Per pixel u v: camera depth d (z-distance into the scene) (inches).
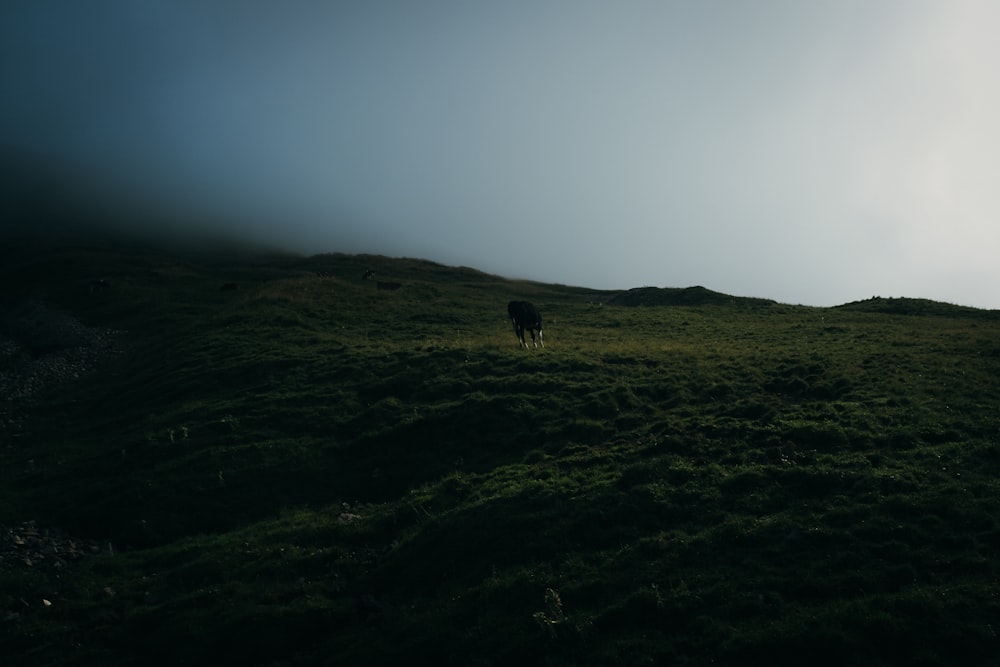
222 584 759.7
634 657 556.7
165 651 661.9
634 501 772.0
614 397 1128.8
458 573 724.7
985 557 612.7
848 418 931.3
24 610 736.3
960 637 523.8
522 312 1523.1
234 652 650.2
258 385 1385.3
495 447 1037.2
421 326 1907.0
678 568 653.9
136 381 1572.3
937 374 1103.6
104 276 2893.7
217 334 1795.0
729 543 678.5
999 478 740.0
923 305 2030.0
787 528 685.9
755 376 1184.2
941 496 706.8
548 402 1131.3
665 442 914.1
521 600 647.1
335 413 1216.2
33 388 1656.0
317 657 637.3
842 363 1210.0
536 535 742.5
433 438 1081.4
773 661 530.9
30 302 2514.8
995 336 1371.8
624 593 632.4
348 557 794.2
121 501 983.0
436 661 606.5
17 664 651.5
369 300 2241.6
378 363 1421.0
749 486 778.8
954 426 881.5
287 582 753.6
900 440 854.5
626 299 2770.7
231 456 1082.7
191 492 997.8
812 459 824.9
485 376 1286.9
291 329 1829.5
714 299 2453.2
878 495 722.2
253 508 966.4
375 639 643.5
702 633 571.5
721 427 944.3
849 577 605.0
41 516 971.3
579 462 909.8
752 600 592.7
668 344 1521.9
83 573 816.3
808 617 561.0
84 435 1326.3
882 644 530.9
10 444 1333.7
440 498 893.2
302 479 1023.6
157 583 778.8
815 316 1862.7
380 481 1007.0
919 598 561.9
